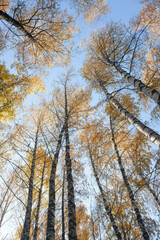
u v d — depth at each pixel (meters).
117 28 7.00
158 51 6.96
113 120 5.91
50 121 7.21
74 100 7.32
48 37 5.73
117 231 3.05
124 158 6.46
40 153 7.10
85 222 6.47
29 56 6.41
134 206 3.72
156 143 3.05
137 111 6.41
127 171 4.48
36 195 6.66
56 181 6.77
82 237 6.48
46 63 6.63
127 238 2.51
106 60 6.87
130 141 6.43
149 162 4.88
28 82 7.05
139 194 4.43
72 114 6.26
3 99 6.49
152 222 2.71
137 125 3.86
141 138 6.04
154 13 6.55
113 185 3.52
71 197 4.19
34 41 5.20
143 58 6.07
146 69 6.83
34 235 4.14
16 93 6.82
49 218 3.46
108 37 7.21
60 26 5.54
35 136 5.97
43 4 4.81
